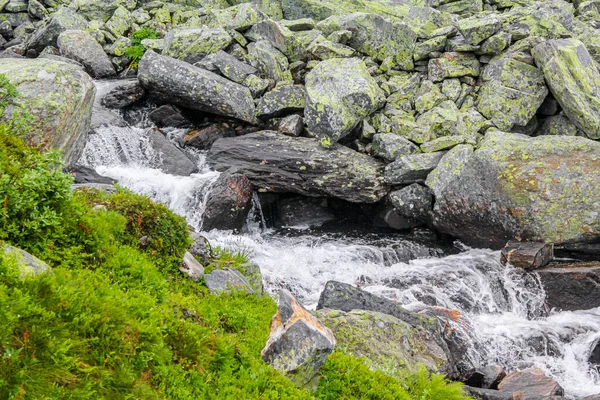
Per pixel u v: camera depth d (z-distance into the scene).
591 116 18.05
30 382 5.21
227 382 6.87
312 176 18.48
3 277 6.14
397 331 10.77
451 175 17.48
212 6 28.55
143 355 6.32
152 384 6.25
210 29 23.03
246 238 17.52
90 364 5.84
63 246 7.87
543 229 16.17
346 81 19.23
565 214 16.08
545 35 21.05
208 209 17.14
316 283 15.56
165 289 8.24
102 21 27.39
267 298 10.25
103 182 16.55
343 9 26.97
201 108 20.39
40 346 5.57
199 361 6.90
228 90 19.97
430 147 18.53
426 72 21.30
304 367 7.45
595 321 14.49
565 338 14.00
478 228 17.31
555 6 22.38
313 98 19.09
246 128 20.64
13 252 6.61
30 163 8.36
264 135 19.42
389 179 18.41
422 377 9.16
